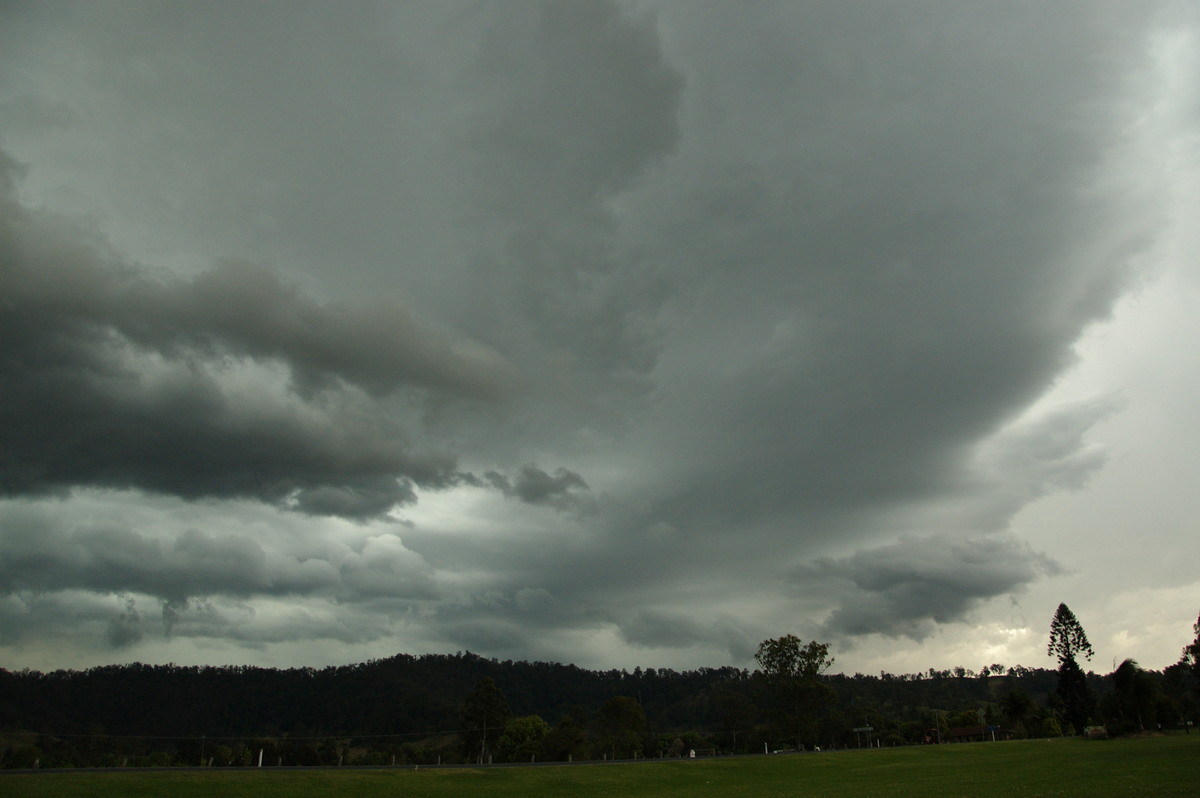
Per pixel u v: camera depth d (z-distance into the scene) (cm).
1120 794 3394
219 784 4262
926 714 17038
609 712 12912
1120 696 12444
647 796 4872
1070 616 15125
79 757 11912
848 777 6256
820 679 13138
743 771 6925
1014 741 11856
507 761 11150
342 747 14375
